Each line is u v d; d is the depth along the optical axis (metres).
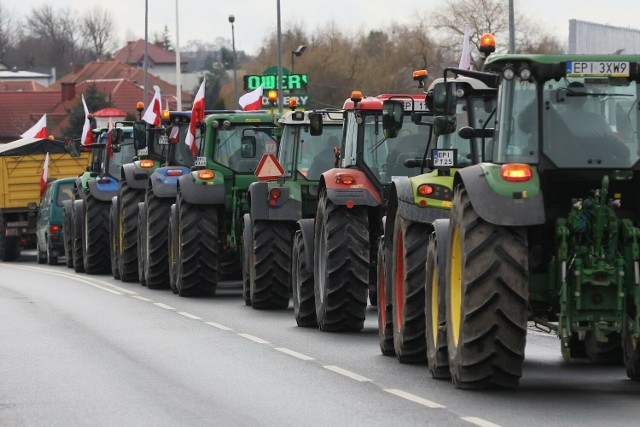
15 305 49.97
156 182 57.16
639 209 25.42
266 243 46.44
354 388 26.72
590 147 25.36
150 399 25.64
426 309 28.97
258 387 27.06
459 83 33.38
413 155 38.34
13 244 94.69
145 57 128.12
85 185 72.81
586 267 24.52
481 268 24.83
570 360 31.23
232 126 53.75
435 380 27.89
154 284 58.69
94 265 71.44
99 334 38.50
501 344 24.94
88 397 26.06
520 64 25.44
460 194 25.91
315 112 42.94
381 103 38.47
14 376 29.36
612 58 25.38
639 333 24.36
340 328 38.94
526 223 24.25
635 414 22.69
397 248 31.84
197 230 52.81
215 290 54.47
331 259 38.34
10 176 94.44
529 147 25.48
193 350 34.12
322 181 39.28
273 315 44.75
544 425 21.59
